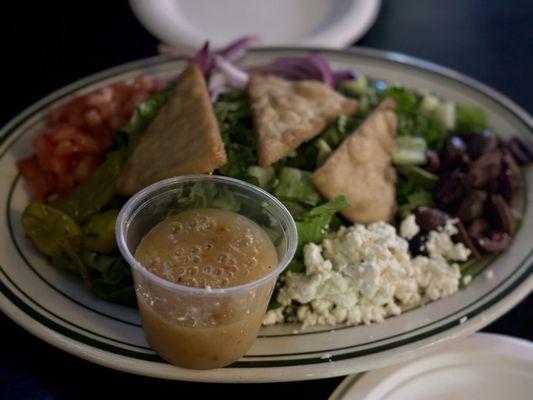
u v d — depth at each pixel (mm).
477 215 379
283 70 478
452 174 395
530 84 543
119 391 307
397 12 632
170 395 308
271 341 314
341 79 474
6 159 399
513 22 626
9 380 305
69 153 391
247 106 412
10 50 548
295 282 330
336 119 403
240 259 297
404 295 334
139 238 311
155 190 311
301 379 297
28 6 608
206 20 576
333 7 590
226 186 326
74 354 301
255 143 382
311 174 372
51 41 562
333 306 331
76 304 324
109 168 379
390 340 313
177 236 307
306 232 341
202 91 389
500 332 349
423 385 316
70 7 609
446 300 339
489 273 354
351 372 301
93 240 349
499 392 317
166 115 387
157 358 300
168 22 546
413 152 408
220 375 295
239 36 558
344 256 334
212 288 283
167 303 278
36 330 307
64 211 376
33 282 332
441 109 447
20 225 367
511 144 427
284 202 361
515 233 381
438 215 372
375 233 343
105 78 462
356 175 375
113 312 323
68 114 406
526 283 343
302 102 405
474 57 574
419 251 359
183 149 355
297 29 578
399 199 399
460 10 641
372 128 399
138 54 555
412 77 485
